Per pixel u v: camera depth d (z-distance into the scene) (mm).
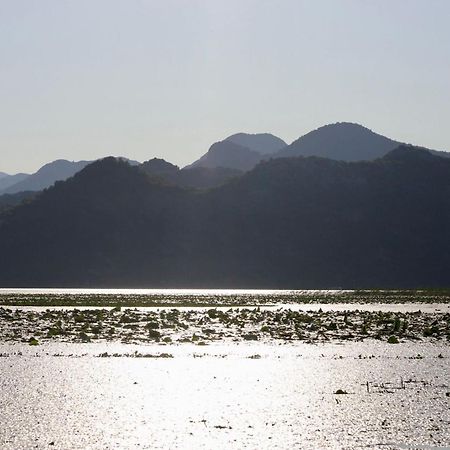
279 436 38344
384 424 40906
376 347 78500
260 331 96688
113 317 120188
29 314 126312
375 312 145625
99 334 90375
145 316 122438
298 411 44500
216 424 41125
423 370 61281
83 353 71438
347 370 61188
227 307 167000
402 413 43719
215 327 102562
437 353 73312
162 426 40562
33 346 77250
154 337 86938
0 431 38969
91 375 57656
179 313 132125
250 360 67000
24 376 56781
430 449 35906
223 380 55844
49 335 88250
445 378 57062
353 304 197125
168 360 66625
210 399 48312
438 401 47406
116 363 64375
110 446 36375
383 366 63656
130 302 190875
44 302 185625
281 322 112438
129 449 35906
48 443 36719
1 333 90875
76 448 35938
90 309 149500
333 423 41281
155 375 57906
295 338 87688
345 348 77500
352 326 104812
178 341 82812
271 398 48625
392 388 52562
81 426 40312
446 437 38031
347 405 46250
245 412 44281
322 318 123562
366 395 49719
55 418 42125
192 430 39688
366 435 38500
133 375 57812
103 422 41344
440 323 114062
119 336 88000
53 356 68875
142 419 42219
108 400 47594
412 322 114938
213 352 73062
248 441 37406
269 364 64562
